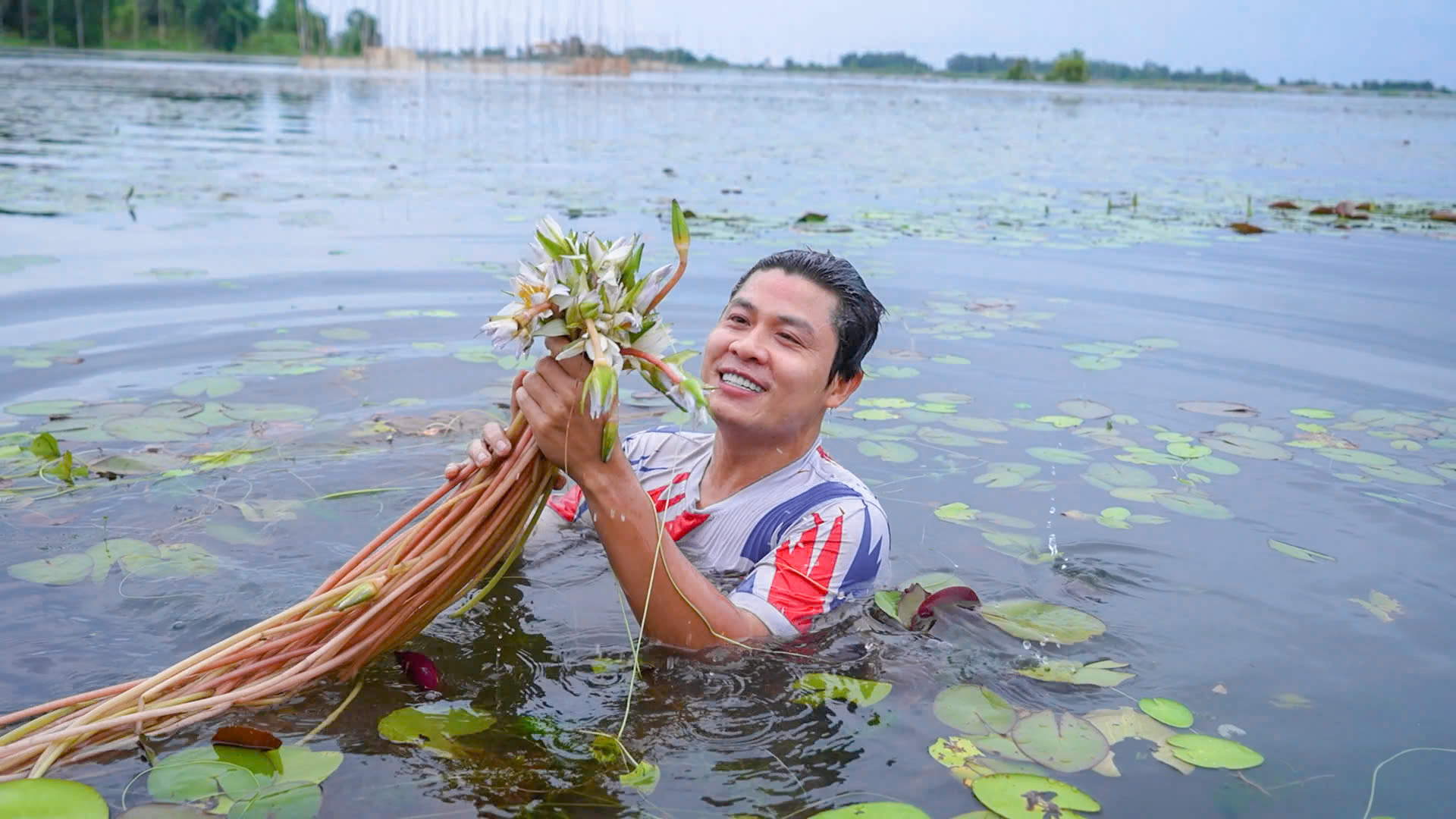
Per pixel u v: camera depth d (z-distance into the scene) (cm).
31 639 222
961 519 299
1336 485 327
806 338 242
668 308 487
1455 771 195
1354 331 492
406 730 198
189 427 338
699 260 585
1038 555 279
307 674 202
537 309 195
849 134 1602
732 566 256
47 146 1022
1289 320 511
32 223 635
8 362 388
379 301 495
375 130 1375
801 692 215
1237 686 223
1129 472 334
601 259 199
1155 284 579
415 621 214
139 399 360
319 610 204
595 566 269
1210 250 682
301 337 437
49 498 288
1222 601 259
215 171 903
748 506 255
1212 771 192
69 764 184
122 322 446
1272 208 882
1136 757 197
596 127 1578
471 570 215
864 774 190
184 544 265
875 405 389
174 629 228
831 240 673
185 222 659
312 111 1652
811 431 255
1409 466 342
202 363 400
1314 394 409
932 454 346
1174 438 362
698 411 194
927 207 845
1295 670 230
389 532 212
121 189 778
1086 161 1314
